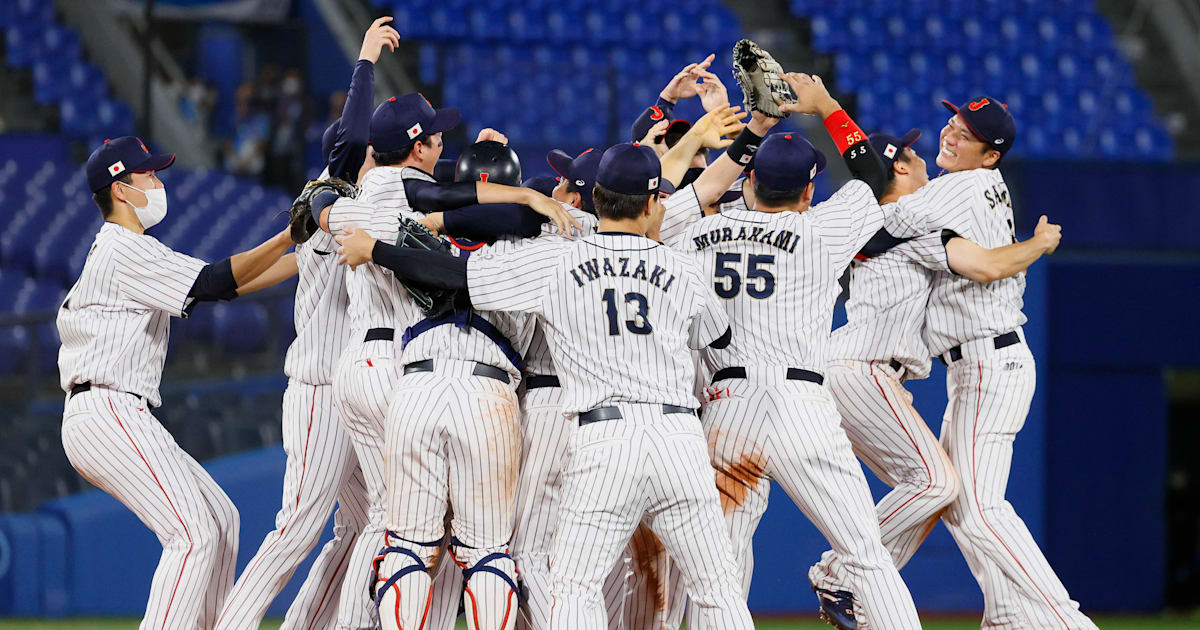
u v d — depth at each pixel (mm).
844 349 19828
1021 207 36344
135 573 31625
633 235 16281
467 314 16969
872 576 17094
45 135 54312
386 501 17750
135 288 18391
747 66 18062
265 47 64000
